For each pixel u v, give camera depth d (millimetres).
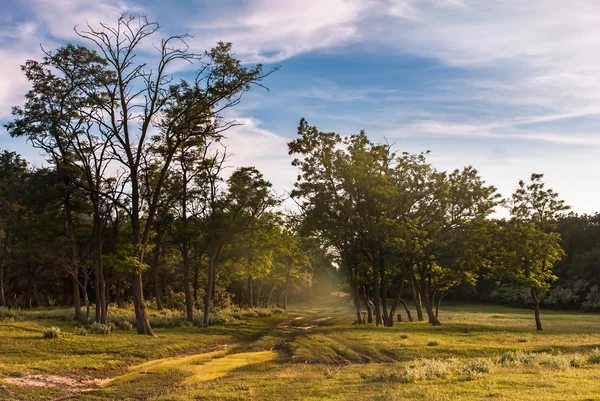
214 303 68062
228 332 35781
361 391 12234
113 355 21734
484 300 97750
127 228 41344
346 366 19656
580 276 80750
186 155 39969
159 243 44625
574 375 12969
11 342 22453
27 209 43469
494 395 10273
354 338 29359
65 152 33188
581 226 90375
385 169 44062
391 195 40969
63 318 36406
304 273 91500
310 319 59219
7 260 52219
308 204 43562
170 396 13094
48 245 38719
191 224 41312
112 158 32688
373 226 39500
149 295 67938
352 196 42562
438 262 48875
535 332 34625
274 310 68062
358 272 51281
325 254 48312
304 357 22516
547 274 38938
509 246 40219
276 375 16938
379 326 39406
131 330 32438
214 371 19281
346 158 42750
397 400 10352
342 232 40781
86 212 37000
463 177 44469
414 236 39844
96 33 31031
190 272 65062
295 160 44062
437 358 21328
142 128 32094
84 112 31938
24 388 14547
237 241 45094
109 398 13977
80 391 15031
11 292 60219
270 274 73375
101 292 32688
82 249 40062
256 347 28172
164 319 39844
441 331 35125
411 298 102562
